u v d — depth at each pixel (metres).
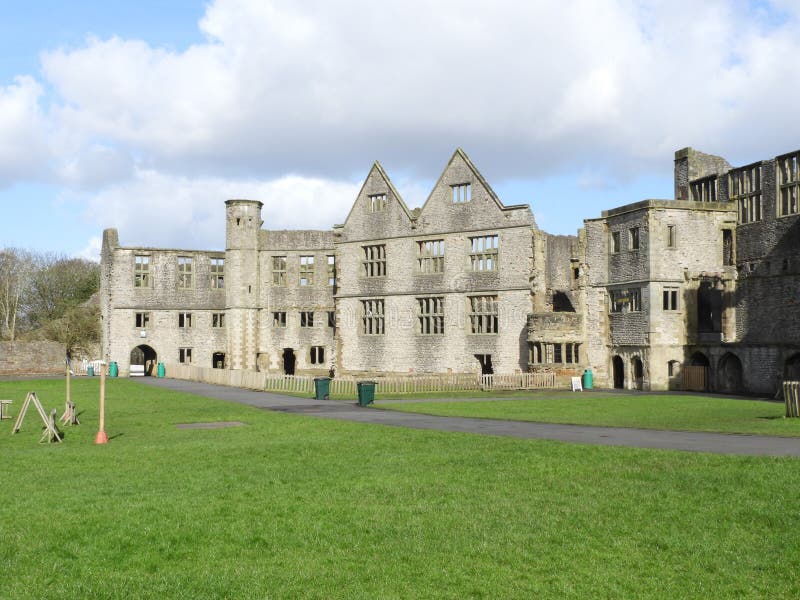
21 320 104.94
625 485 18.02
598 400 43.25
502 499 17.08
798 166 50.03
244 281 75.12
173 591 12.31
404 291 64.44
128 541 14.49
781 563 13.21
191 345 76.75
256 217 75.81
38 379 68.75
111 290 75.44
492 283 59.88
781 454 21.14
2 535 14.75
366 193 67.19
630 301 55.16
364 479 19.11
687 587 12.44
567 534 14.76
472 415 34.19
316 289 74.94
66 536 14.73
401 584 12.59
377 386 50.25
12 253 105.06
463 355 61.25
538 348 56.41
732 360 50.88
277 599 12.03
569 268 65.19
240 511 16.30
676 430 27.34
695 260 54.44
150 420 32.81
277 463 21.34
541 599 12.03
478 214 60.81
